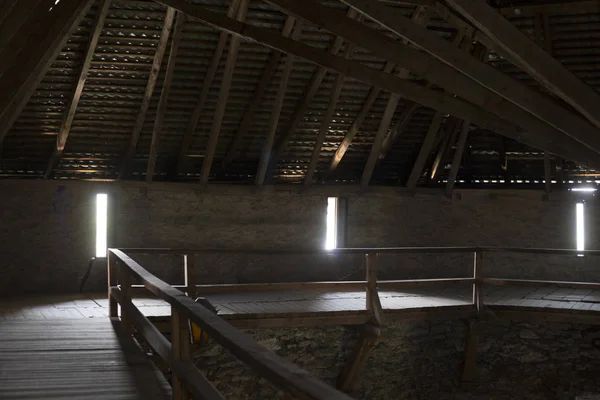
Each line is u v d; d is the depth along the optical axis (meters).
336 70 6.97
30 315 8.73
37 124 10.55
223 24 6.91
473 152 13.38
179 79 10.52
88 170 11.72
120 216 11.64
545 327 10.27
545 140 6.86
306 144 12.44
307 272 12.80
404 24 5.92
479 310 10.02
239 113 11.41
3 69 6.68
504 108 6.67
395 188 13.26
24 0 6.16
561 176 13.12
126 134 11.22
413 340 10.11
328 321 9.19
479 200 13.51
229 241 12.30
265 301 10.17
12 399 4.85
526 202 13.38
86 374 5.58
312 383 2.34
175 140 11.62
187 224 12.03
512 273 13.40
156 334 4.97
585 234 13.18
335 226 13.23
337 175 13.41
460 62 6.04
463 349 10.34
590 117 5.90
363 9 5.84
